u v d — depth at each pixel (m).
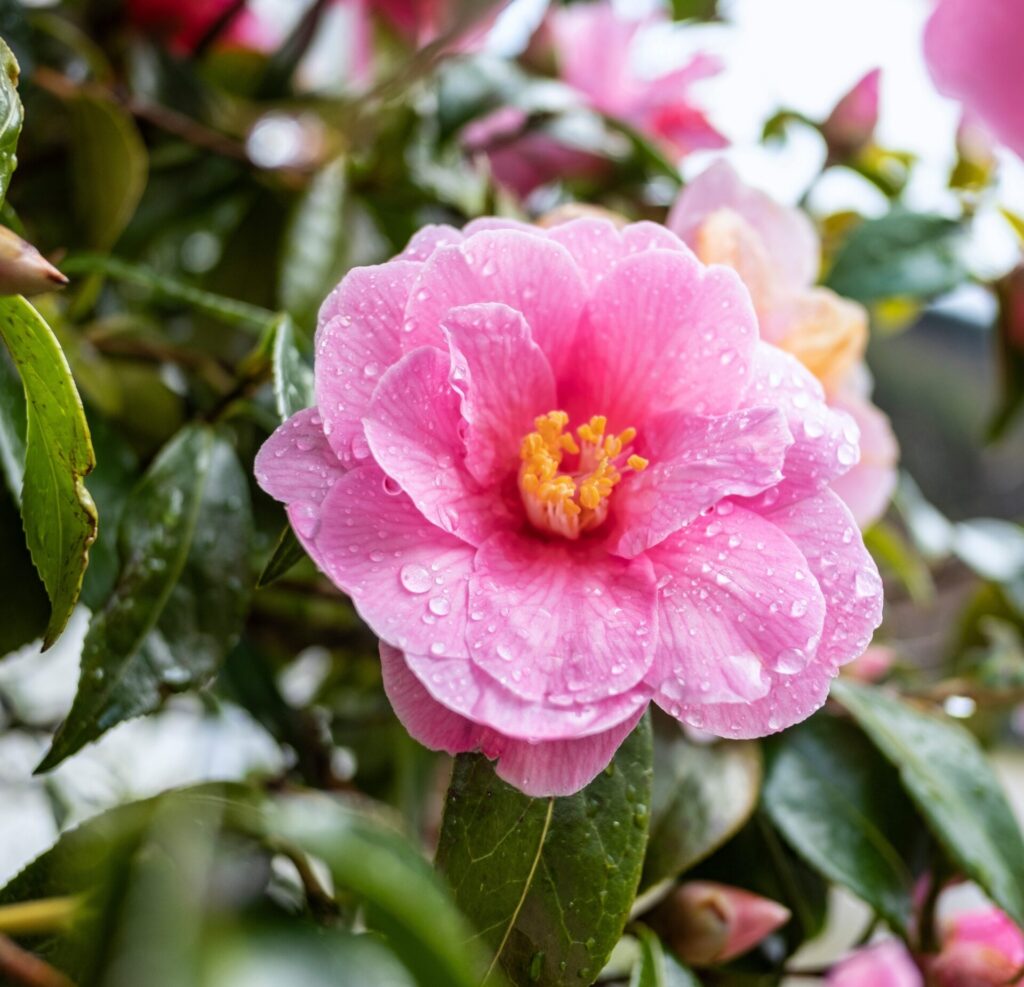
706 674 0.28
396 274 0.29
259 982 0.25
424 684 0.27
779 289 0.34
